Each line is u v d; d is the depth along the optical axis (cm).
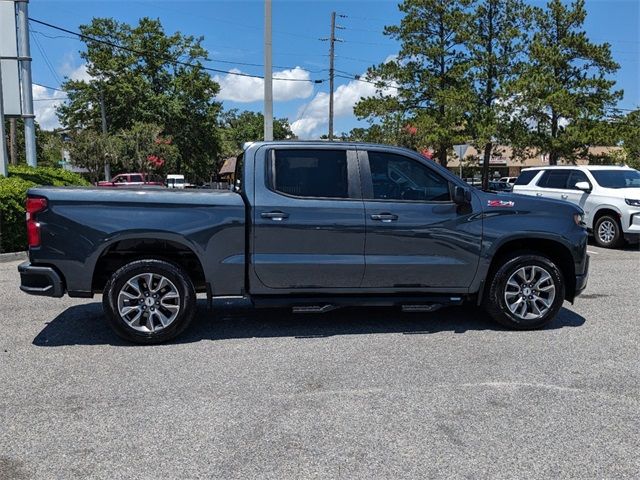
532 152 3688
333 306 564
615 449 347
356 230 556
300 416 391
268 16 1472
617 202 1252
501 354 521
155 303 546
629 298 758
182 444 353
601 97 3216
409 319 643
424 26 3450
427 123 3334
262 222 545
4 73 1534
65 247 524
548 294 596
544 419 387
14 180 1238
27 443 354
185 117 4841
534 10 3378
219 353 525
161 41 4791
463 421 384
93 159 3772
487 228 577
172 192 540
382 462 331
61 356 516
